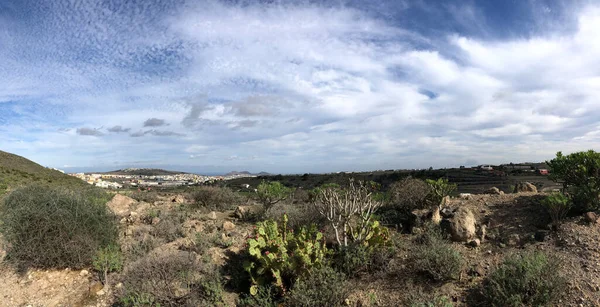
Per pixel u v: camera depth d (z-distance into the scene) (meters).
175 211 11.94
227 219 11.68
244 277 6.98
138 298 5.93
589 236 6.08
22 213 7.32
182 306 5.95
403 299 5.67
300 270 6.54
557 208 6.73
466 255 6.51
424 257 6.14
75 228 7.31
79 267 7.30
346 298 5.93
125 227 9.70
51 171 41.56
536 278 5.11
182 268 6.75
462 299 5.41
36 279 6.97
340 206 7.48
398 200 9.59
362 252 6.76
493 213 7.98
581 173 7.30
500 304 5.02
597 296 4.88
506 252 6.35
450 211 8.25
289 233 7.68
